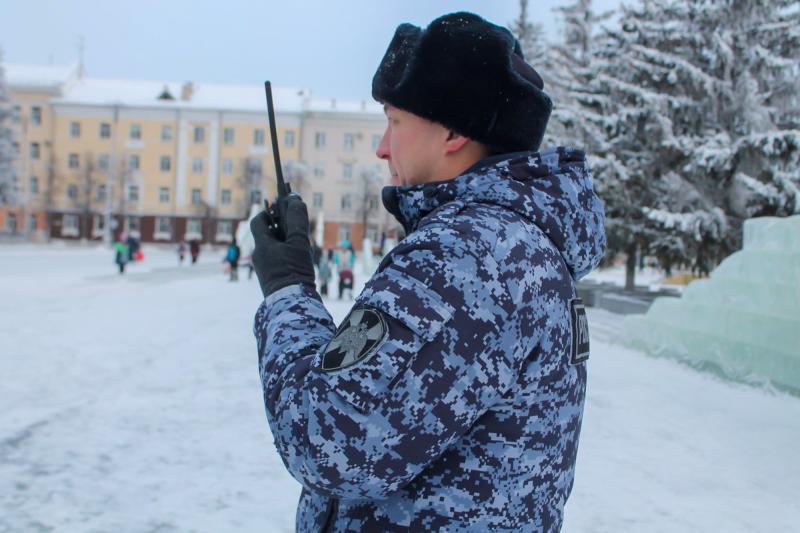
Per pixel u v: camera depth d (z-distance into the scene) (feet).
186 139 236.22
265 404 3.15
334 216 234.58
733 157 53.67
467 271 2.88
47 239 227.40
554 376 3.13
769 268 25.50
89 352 25.70
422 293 2.85
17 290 52.08
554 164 3.34
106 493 11.87
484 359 2.84
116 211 234.99
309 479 2.93
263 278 3.65
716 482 13.71
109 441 14.76
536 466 3.09
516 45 3.64
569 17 92.12
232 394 19.67
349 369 2.80
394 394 2.77
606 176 61.11
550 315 3.08
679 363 28.96
